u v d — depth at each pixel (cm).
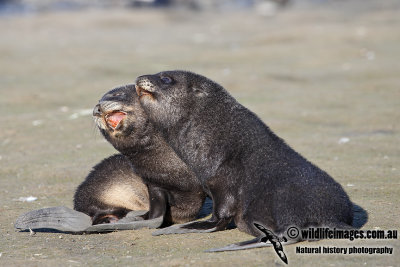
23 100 6169
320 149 4197
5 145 4538
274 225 2405
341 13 14688
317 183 2416
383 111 5388
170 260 2270
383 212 2814
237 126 2634
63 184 3588
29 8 16938
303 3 18738
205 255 2317
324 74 7475
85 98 6291
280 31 10838
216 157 2614
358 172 3566
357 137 4541
